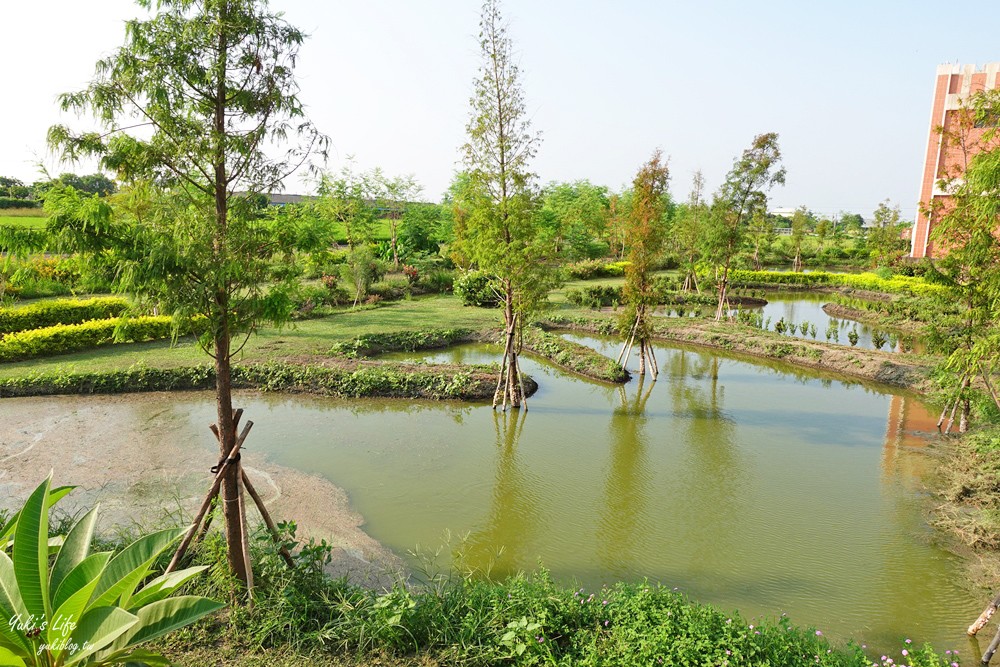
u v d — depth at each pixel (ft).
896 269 124.88
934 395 49.49
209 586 20.29
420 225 147.33
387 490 33.06
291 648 18.26
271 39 19.62
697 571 25.80
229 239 18.99
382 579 24.36
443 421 44.68
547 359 65.16
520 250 43.60
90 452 36.29
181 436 39.34
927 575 25.57
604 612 19.77
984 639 21.49
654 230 54.70
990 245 23.61
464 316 82.12
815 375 60.39
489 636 18.81
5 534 15.83
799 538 28.60
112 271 18.48
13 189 119.44
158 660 14.61
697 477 35.60
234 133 19.70
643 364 57.16
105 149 18.25
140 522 27.30
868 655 20.40
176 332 18.94
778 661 17.34
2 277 61.05
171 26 18.33
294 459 36.81
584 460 37.99
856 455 39.14
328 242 21.61
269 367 51.75
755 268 152.15
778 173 75.87
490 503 31.89
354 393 49.26
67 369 50.31
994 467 33.45
